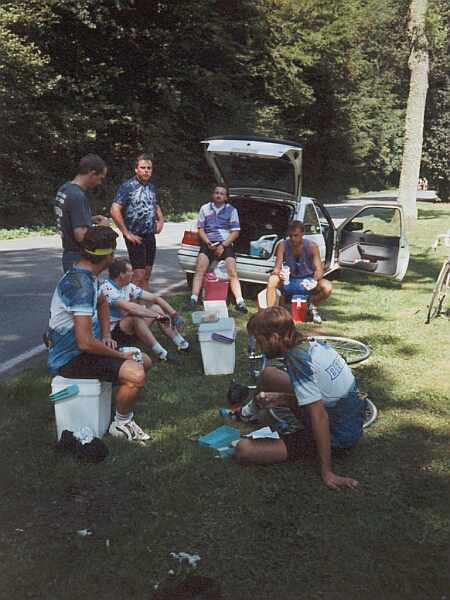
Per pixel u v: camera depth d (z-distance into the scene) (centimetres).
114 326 571
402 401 518
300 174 879
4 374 555
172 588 283
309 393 371
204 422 462
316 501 357
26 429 434
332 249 988
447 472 397
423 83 2008
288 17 3164
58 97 2008
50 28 1966
